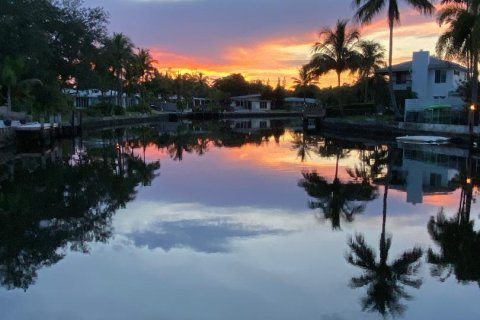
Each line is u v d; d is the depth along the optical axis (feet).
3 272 24.43
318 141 115.85
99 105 192.44
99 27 154.51
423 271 25.11
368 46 160.56
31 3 127.44
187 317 19.33
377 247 29.14
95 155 83.66
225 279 23.56
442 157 81.25
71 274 24.13
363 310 20.07
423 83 156.87
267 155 83.66
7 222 34.83
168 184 52.80
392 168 67.31
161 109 297.74
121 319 19.13
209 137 129.49
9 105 106.93
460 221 36.17
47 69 138.31
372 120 136.26
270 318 19.31
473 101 96.12
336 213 38.50
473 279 23.80
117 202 42.68
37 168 65.57
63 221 35.45
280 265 25.71
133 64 226.79
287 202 42.78
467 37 97.71
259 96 361.71
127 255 27.27
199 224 34.65
